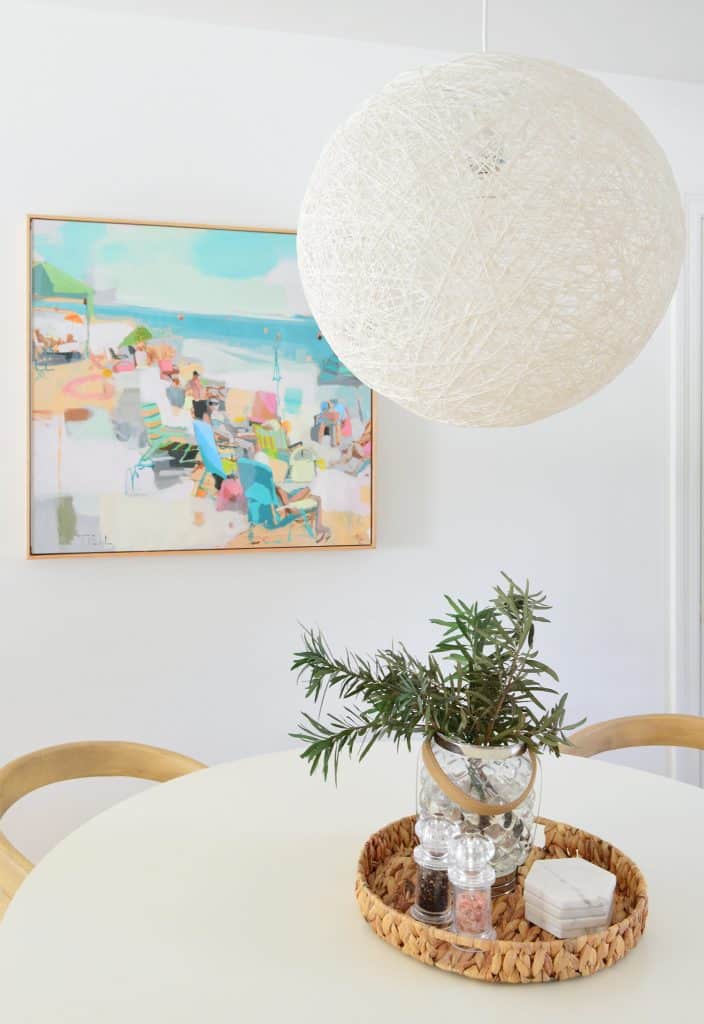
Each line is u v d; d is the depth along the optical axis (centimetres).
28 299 246
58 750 192
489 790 125
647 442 303
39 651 255
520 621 134
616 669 302
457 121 110
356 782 179
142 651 263
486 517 289
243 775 182
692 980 111
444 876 122
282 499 266
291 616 274
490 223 107
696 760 308
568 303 112
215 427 261
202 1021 102
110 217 256
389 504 280
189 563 265
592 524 298
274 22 262
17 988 108
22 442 252
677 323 302
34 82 250
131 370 254
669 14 255
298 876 139
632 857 146
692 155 304
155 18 258
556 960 110
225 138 264
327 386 269
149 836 153
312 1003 107
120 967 113
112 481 254
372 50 276
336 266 118
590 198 109
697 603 307
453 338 114
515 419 129
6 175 249
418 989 110
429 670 136
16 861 145
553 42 273
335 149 122
